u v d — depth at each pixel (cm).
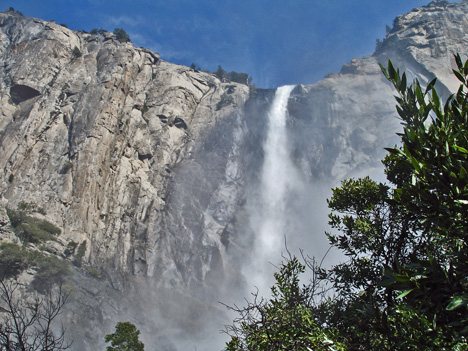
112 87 8462
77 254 6219
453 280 529
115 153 7906
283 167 9681
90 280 5941
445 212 587
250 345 762
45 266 5234
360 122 9781
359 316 740
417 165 603
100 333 5041
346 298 924
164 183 8725
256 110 10806
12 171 6800
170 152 9256
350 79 10775
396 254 909
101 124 7794
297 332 759
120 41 10181
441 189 588
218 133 9956
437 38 10612
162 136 9319
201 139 9788
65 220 6512
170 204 8281
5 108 7844
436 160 605
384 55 11006
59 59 8956
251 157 9831
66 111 8012
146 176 8512
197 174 8994
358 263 983
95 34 10725
